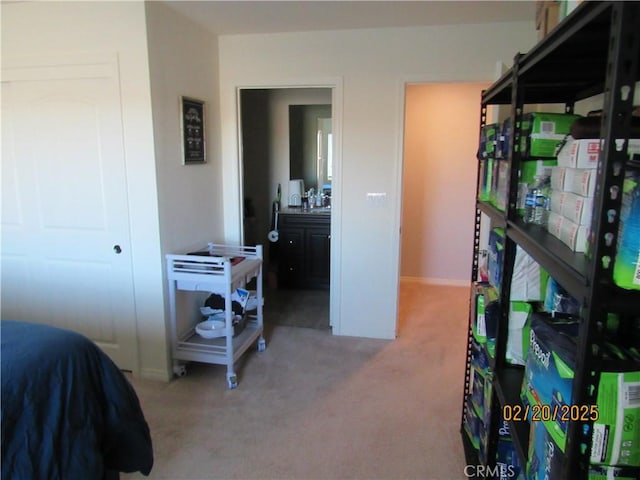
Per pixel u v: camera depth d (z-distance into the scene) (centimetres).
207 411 260
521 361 161
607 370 91
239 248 337
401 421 251
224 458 219
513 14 293
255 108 505
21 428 139
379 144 343
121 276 294
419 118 499
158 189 279
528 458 124
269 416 255
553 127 141
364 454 223
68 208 295
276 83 349
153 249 285
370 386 289
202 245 339
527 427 138
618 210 76
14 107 292
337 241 362
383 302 363
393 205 348
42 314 315
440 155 502
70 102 282
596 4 79
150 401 271
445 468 213
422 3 273
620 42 71
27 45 283
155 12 270
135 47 265
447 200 510
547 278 150
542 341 118
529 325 156
